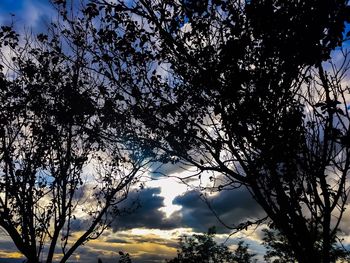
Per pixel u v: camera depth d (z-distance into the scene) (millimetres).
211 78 6477
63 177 14359
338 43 4809
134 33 8422
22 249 13352
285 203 6059
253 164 6375
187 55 7227
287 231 6160
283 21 5316
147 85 8805
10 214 13375
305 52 5199
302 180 5863
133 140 9398
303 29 5184
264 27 5445
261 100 5934
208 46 7035
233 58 5863
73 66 12266
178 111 8156
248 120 6094
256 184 6500
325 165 5605
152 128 8867
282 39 5410
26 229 13555
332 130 5340
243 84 6043
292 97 5945
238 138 6438
